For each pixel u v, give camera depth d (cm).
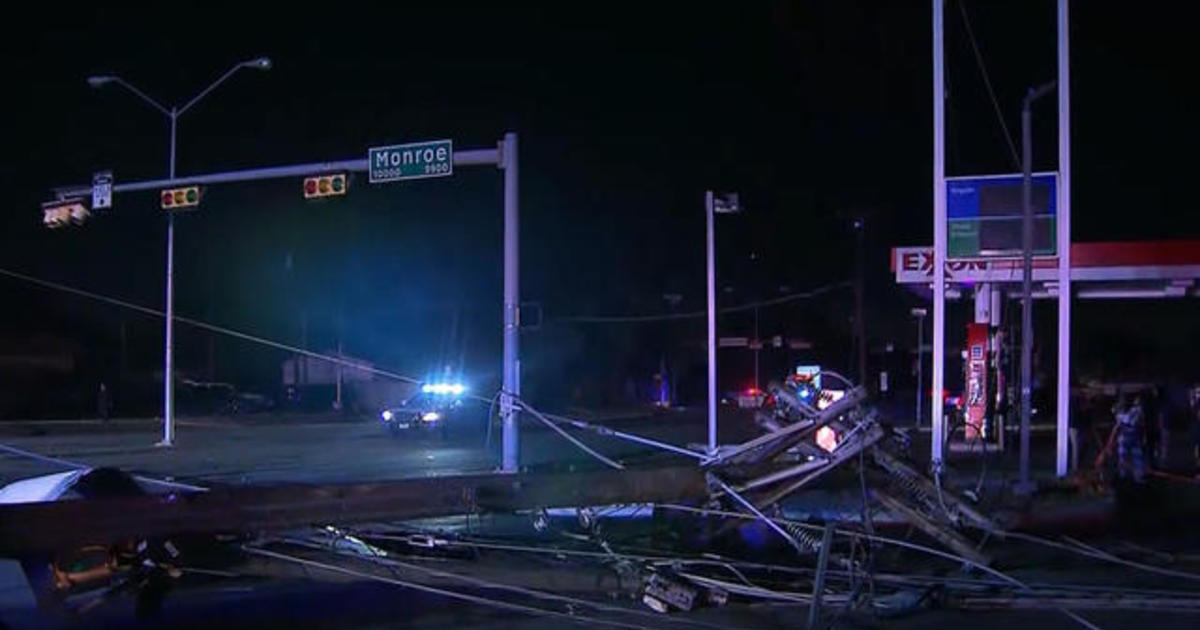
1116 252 3145
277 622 895
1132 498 1797
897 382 8038
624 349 8469
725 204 3212
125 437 3978
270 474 2398
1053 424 4375
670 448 1325
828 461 1187
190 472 2458
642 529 1253
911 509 1188
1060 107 2181
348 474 2397
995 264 3020
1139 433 1997
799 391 1393
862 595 1008
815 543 1098
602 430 1370
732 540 1205
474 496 1040
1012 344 3338
